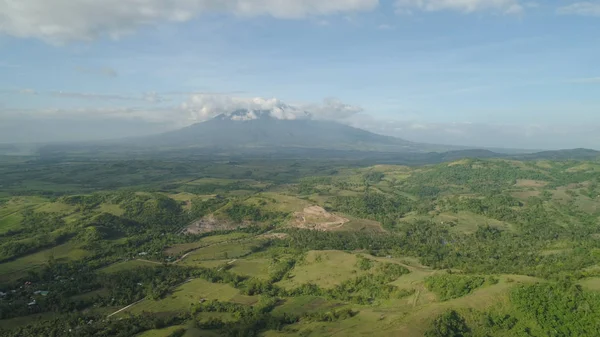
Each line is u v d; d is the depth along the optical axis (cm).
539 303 9762
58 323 12012
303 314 12250
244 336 10862
